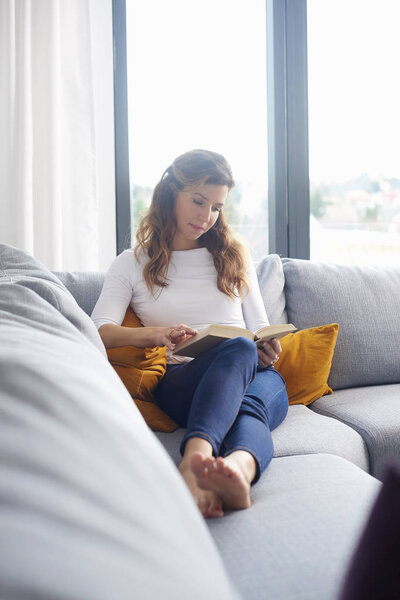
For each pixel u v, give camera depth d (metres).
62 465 0.53
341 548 0.85
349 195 3.31
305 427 1.56
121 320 1.81
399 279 2.31
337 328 1.95
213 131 3.09
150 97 2.99
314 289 2.19
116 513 0.50
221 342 1.49
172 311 1.84
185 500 0.59
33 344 0.78
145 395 1.63
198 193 1.81
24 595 0.38
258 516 1.00
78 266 2.73
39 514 0.46
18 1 2.58
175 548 0.50
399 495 0.49
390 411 1.75
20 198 2.59
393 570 0.49
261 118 3.15
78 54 2.69
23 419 0.57
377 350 2.13
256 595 0.75
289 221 3.12
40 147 2.66
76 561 0.43
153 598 0.43
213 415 1.20
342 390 2.09
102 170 2.87
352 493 1.06
